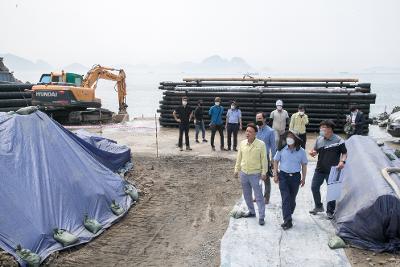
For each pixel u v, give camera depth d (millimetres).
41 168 8172
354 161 9148
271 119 12594
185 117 15570
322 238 7406
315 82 21047
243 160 8070
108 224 8367
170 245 7555
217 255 7090
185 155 14945
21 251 6527
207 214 9086
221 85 21812
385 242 6984
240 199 9859
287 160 7734
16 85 23641
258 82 21531
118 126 22438
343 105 19500
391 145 17188
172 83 21766
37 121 9078
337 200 8180
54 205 7746
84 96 23406
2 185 7332
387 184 7305
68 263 6777
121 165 12125
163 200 10133
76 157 9211
